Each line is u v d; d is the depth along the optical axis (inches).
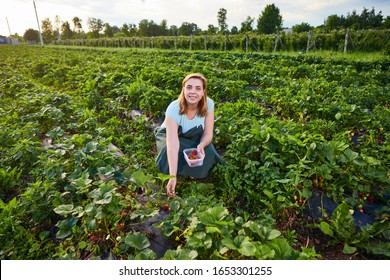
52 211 118.0
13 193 140.4
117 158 146.6
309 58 496.1
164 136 146.1
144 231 106.0
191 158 133.5
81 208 103.6
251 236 93.3
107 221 105.3
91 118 203.5
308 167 128.3
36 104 233.3
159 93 234.7
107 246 101.4
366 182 135.5
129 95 247.0
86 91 289.9
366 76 346.3
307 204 124.7
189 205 108.8
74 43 2278.5
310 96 226.7
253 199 126.6
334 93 256.2
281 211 118.9
